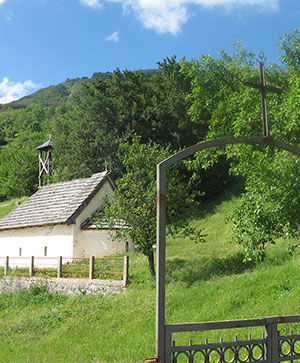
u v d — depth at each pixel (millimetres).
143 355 9594
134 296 15031
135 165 18266
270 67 13656
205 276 15523
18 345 12711
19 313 17109
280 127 11023
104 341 11531
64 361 10164
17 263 25422
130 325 12453
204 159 13688
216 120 13414
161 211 5508
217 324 5543
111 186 24688
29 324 14711
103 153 32219
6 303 19141
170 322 11719
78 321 13875
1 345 12750
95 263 19594
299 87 10414
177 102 32812
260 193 10430
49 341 12609
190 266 17406
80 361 9836
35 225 24219
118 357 9750
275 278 13391
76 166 34406
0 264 26984
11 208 42812
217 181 31047
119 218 17703
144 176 18375
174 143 32719
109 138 32031
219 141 6121
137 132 32812
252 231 10523
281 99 11820
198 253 19781
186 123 32469
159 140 32438
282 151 10578
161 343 5211
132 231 17109
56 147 43469
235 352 5641
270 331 5895
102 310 14430
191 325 5414
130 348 10391
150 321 12336
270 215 10227
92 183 24484
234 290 13117
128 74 35562
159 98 34938
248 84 6719
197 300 13016
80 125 34531
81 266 18875
